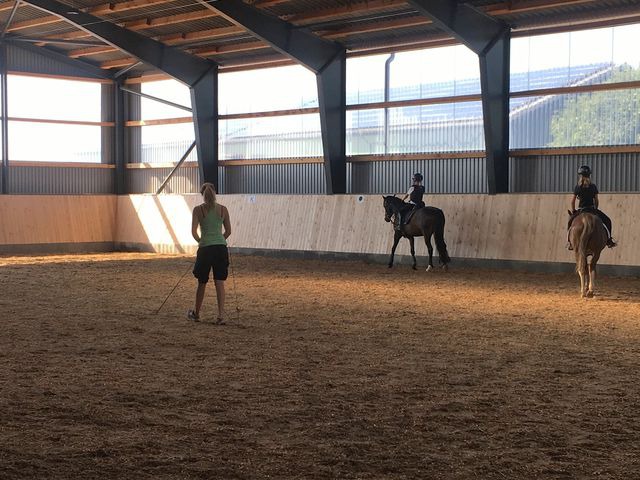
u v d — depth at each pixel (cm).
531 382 659
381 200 2098
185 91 2584
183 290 1352
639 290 1423
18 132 2553
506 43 1927
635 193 1689
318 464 436
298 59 2106
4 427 495
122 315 1032
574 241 1295
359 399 592
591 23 1808
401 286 1471
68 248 2591
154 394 598
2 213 2469
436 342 854
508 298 1285
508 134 1952
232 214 2425
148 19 2206
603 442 487
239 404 571
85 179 2694
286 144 2388
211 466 428
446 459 450
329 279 1606
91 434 485
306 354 775
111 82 2728
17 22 2416
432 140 2094
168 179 2638
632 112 1772
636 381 666
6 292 1298
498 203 1888
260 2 1977
